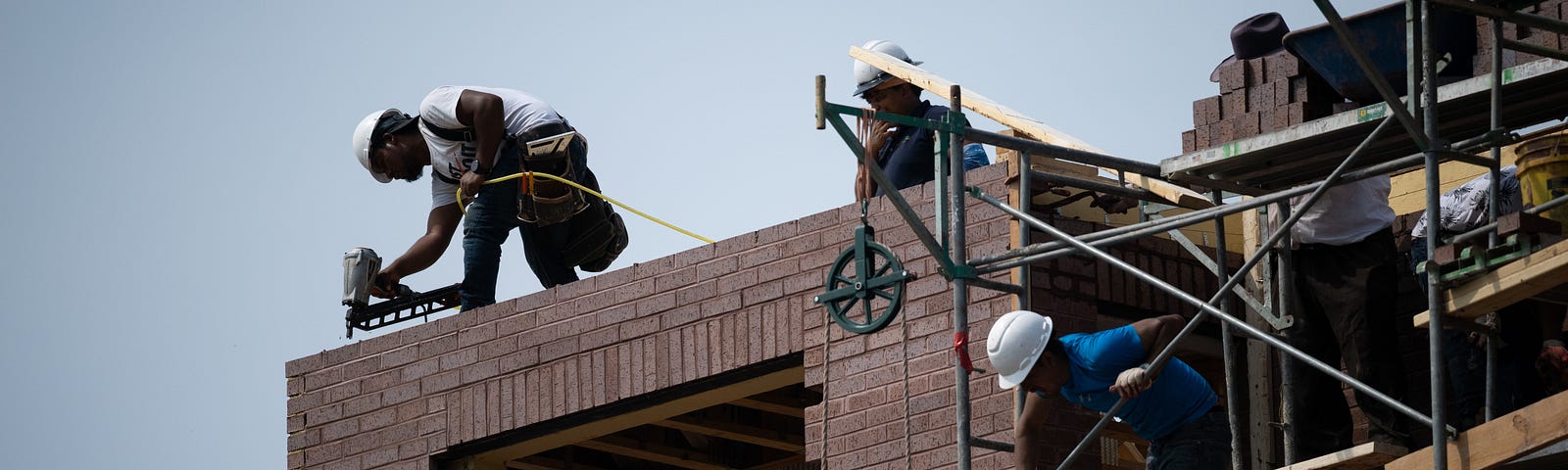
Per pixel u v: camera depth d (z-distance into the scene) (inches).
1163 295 886.4
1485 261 632.4
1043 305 841.5
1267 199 692.1
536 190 1019.9
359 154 1085.1
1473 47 682.8
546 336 975.6
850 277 867.4
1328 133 693.3
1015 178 848.9
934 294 864.3
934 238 815.7
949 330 855.1
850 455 869.2
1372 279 746.2
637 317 948.6
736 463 1142.3
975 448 837.8
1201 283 903.7
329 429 1037.8
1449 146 639.1
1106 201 863.7
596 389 950.4
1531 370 802.8
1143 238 885.8
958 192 757.9
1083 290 858.8
